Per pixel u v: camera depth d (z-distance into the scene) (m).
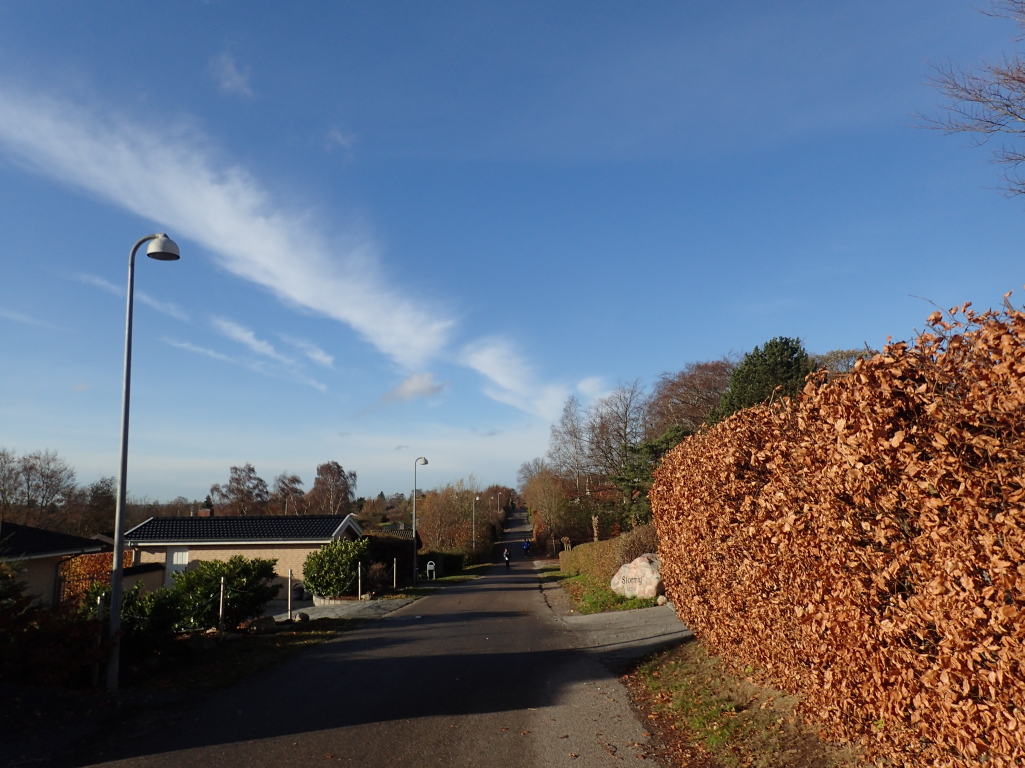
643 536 19.86
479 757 5.84
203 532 29.33
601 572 22.30
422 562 39.75
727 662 7.43
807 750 4.98
